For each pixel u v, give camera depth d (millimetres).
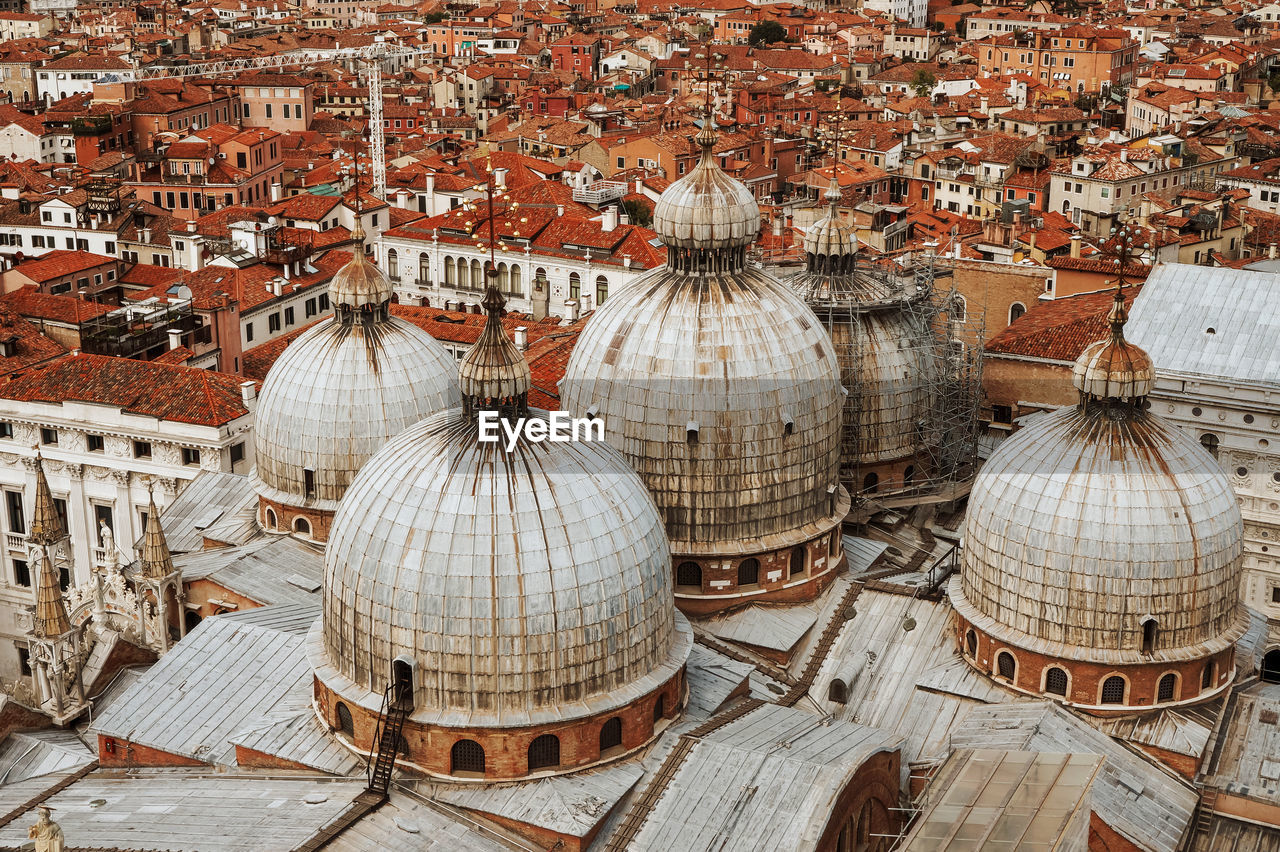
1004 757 68250
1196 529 72875
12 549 120250
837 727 74188
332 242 172125
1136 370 74688
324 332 92062
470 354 69250
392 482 68938
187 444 113062
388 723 67188
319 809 66875
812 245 96250
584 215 174000
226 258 153000
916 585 86188
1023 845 61688
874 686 80000
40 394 117438
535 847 65812
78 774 74562
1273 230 181125
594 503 68562
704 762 69062
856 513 93688
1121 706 74312
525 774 67875
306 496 90250
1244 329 100500
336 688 69500
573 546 67125
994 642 77000
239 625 80312
